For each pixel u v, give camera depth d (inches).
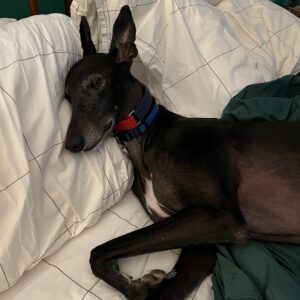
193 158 24.8
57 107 24.0
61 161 23.0
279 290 20.3
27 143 21.1
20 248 20.1
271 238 25.1
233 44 34.7
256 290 20.6
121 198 26.6
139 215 26.1
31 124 21.5
